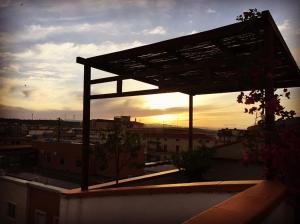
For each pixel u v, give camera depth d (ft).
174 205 10.39
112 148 24.34
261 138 9.61
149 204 11.32
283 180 8.63
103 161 24.26
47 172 69.36
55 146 81.10
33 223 40.29
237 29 11.80
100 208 14.19
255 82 9.87
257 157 9.48
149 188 11.41
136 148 25.36
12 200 43.52
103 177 63.46
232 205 5.84
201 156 25.48
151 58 16.49
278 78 20.30
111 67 18.66
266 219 6.01
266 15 10.18
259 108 9.72
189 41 13.37
